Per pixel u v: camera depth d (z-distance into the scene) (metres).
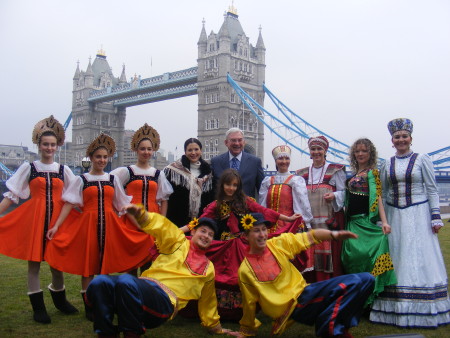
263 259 5.09
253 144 93.06
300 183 6.56
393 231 6.12
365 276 4.55
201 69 91.38
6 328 5.56
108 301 4.18
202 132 90.31
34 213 5.90
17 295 7.38
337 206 6.37
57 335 5.30
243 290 5.05
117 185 6.36
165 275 4.92
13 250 5.80
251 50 96.19
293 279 5.05
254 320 5.14
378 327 5.69
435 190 6.01
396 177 6.16
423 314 5.61
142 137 6.69
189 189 7.01
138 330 4.23
